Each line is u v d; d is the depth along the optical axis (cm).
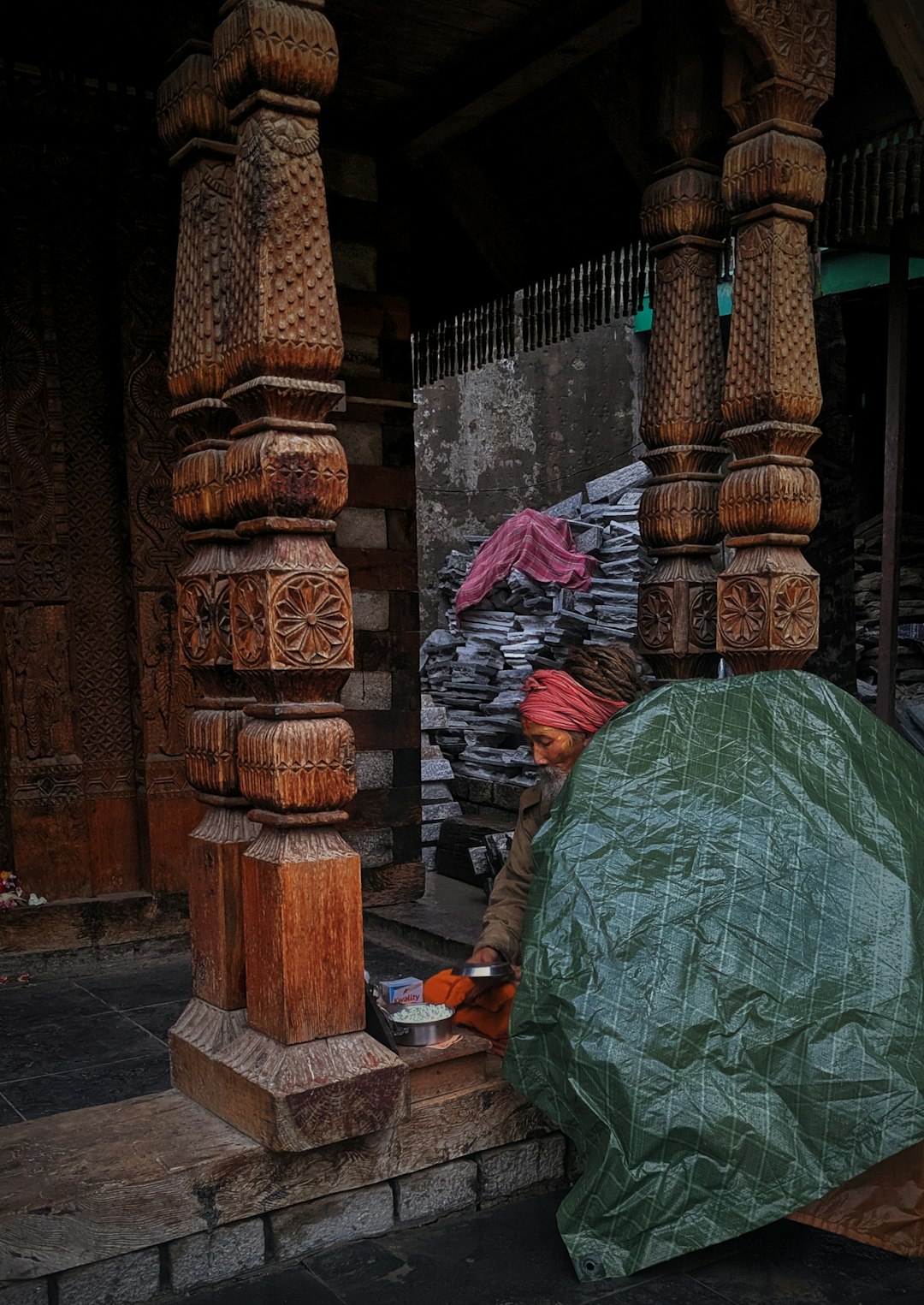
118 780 446
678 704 265
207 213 255
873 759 262
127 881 448
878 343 780
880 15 330
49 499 426
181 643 267
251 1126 234
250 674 238
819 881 235
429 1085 257
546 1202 265
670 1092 219
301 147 235
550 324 511
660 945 229
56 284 428
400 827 507
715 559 733
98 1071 314
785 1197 215
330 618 236
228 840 255
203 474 256
